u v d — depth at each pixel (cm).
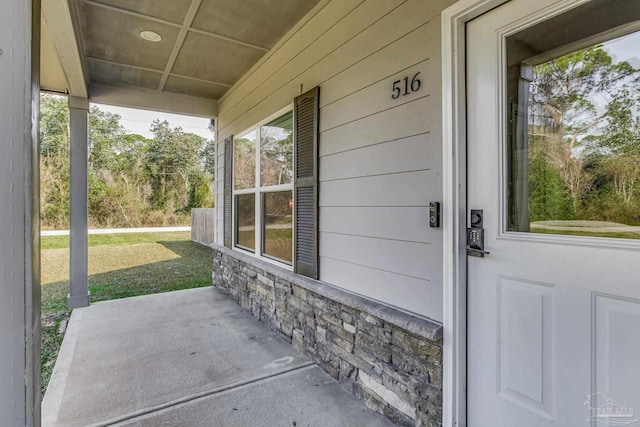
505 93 156
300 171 295
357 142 231
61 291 542
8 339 55
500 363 158
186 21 292
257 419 201
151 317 387
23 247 57
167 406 214
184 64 383
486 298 163
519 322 151
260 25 297
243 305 419
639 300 120
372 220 220
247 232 430
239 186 450
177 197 1717
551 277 142
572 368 136
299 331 293
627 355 122
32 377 59
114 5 268
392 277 205
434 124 178
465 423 170
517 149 154
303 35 292
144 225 1630
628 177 124
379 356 205
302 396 224
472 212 167
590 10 132
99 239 1193
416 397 183
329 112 260
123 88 452
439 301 176
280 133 341
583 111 135
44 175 1345
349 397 223
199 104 508
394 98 202
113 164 1569
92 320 377
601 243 129
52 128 1355
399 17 198
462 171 169
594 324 130
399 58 198
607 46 128
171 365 269
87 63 379
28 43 58
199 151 1794
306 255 288
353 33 234
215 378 248
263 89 369
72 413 207
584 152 135
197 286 553
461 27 168
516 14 150
